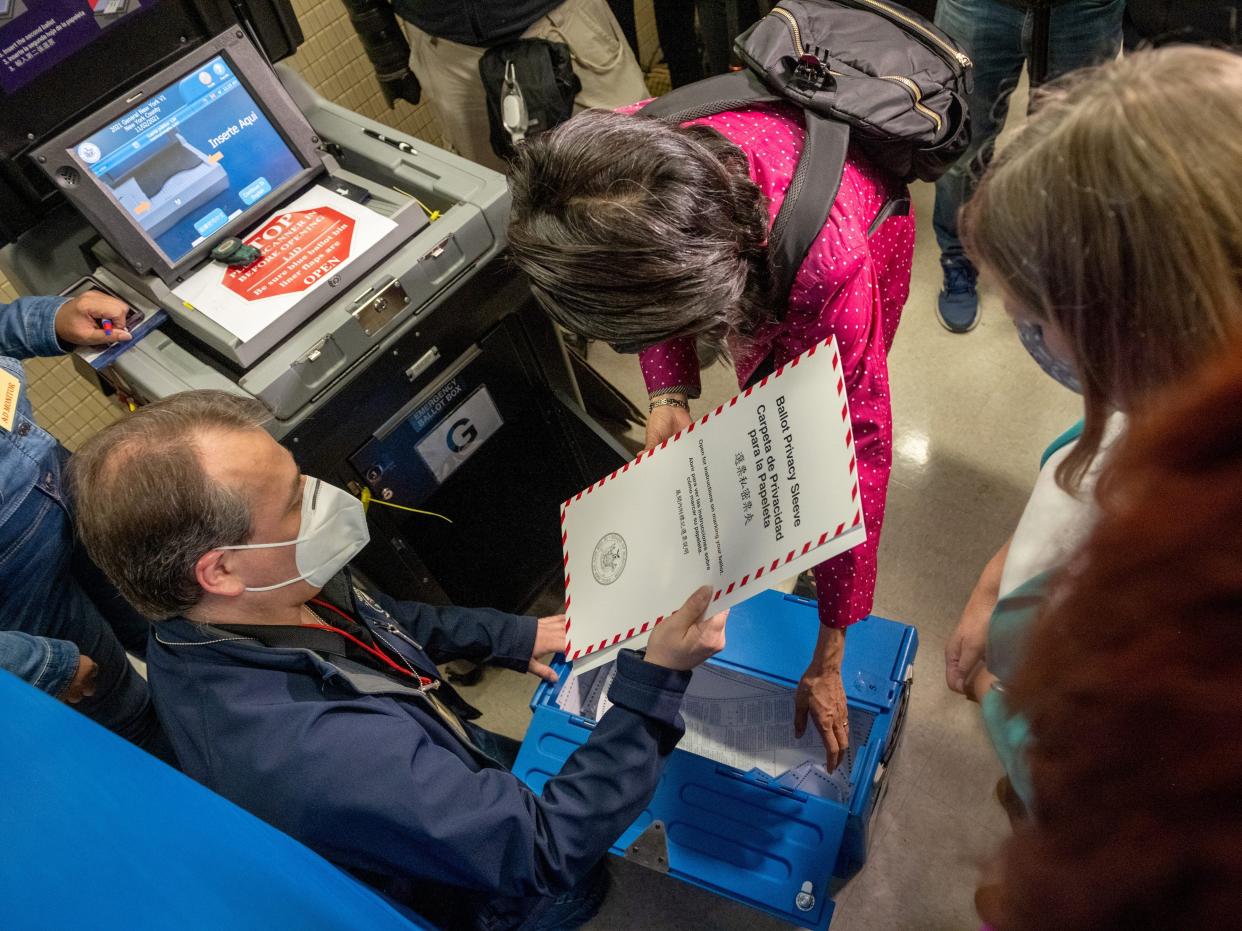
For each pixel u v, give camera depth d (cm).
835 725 141
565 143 97
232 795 98
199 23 143
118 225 138
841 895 176
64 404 212
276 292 143
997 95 194
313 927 45
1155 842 26
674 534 110
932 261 259
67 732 43
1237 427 27
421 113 266
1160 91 61
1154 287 60
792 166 111
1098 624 29
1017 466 221
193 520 97
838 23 122
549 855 104
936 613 204
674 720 110
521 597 215
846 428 96
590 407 237
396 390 157
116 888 39
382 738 98
